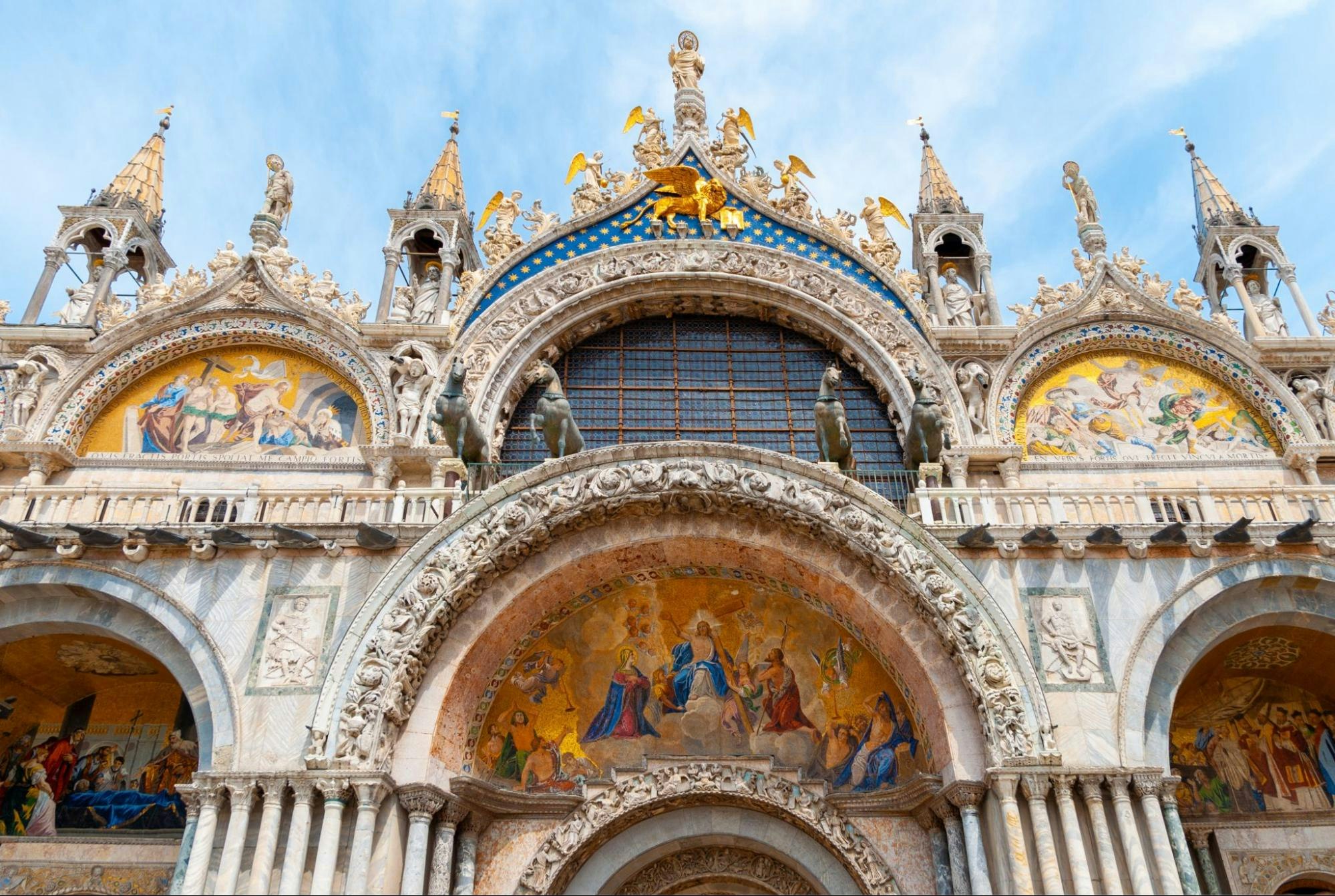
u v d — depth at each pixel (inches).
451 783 692.1
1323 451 906.7
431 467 898.7
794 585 778.2
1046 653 697.6
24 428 900.0
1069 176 1099.3
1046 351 983.0
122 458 920.9
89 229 1053.8
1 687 790.5
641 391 1007.6
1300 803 775.7
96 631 722.2
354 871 621.6
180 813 770.8
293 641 699.4
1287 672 798.5
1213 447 946.1
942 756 695.1
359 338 964.0
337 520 764.6
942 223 1071.0
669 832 732.7
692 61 1195.9
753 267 1026.1
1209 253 1073.5
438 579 711.7
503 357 965.2
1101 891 624.7
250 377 971.9
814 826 712.4
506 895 700.0
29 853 755.4
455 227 1058.7
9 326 943.0
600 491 753.6
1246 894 741.3
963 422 935.0
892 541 732.0
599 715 774.5
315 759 645.9
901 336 988.6
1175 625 708.0
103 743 802.2
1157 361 996.6
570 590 773.3
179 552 730.2
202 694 690.2
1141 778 653.3
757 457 767.1
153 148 1124.5
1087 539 734.5
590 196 1076.5
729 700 778.2
